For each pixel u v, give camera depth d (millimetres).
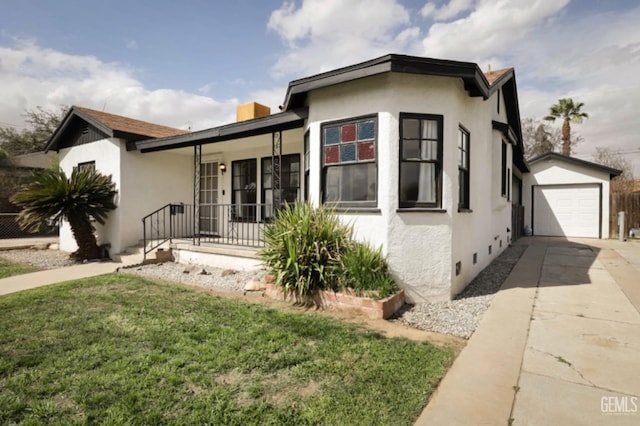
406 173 5191
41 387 2662
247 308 4641
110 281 6234
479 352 3309
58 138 10688
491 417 2311
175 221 10125
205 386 2676
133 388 2643
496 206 8344
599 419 2281
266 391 2615
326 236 5000
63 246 10797
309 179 5996
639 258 8344
